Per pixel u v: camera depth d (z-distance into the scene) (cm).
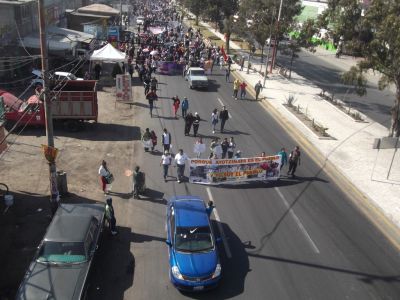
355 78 2770
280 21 4388
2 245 1414
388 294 1334
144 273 1338
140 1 11338
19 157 2086
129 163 2131
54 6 4425
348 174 2217
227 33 5494
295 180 2119
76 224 1315
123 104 3114
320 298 1290
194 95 3534
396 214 1841
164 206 1745
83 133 2491
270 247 1527
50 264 1204
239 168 2012
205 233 1368
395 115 2722
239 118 3030
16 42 3297
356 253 1540
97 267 1345
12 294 1205
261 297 1271
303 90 4019
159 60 4316
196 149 2202
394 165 2381
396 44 2411
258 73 4631
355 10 2730
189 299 1243
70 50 3569
